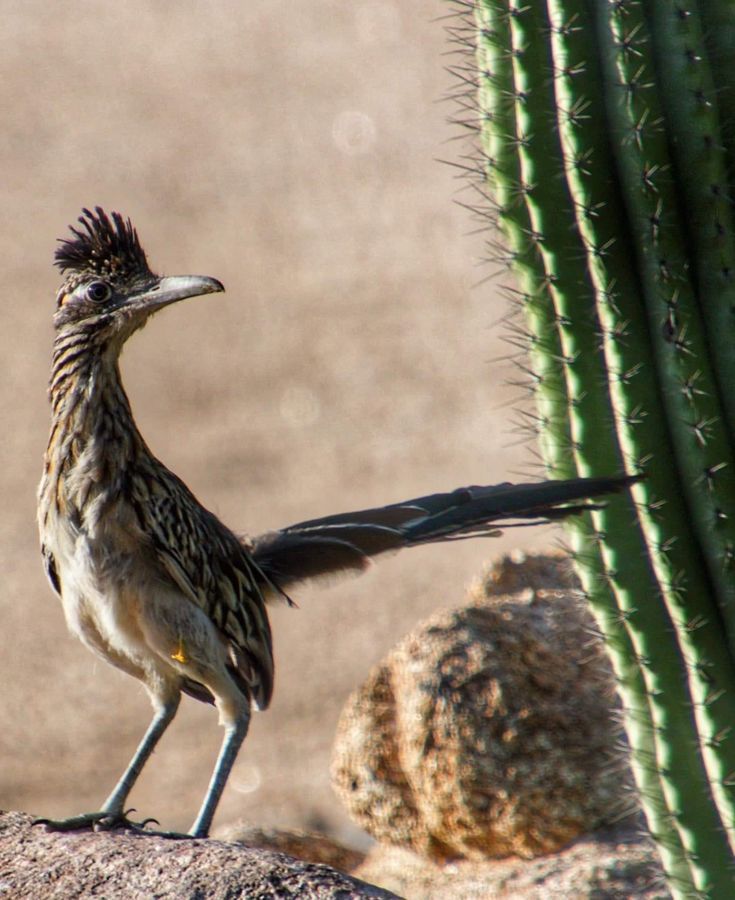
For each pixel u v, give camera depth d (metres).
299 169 39.09
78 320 9.69
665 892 11.26
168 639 9.73
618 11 9.30
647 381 9.46
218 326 32.25
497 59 9.72
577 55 9.40
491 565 13.61
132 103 43.59
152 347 31.62
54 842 8.63
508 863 12.22
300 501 24.80
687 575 9.48
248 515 24.33
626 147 9.35
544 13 9.54
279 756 18.23
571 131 9.42
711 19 9.48
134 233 9.98
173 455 26.81
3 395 30.03
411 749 12.52
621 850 11.82
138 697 20.19
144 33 48.59
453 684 12.34
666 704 9.63
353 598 21.98
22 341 32.19
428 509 10.79
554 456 9.87
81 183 39.31
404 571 22.61
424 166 38.47
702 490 9.38
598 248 9.45
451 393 28.42
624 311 9.46
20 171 40.09
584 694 12.23
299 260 34.84
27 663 21.09
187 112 42.81
